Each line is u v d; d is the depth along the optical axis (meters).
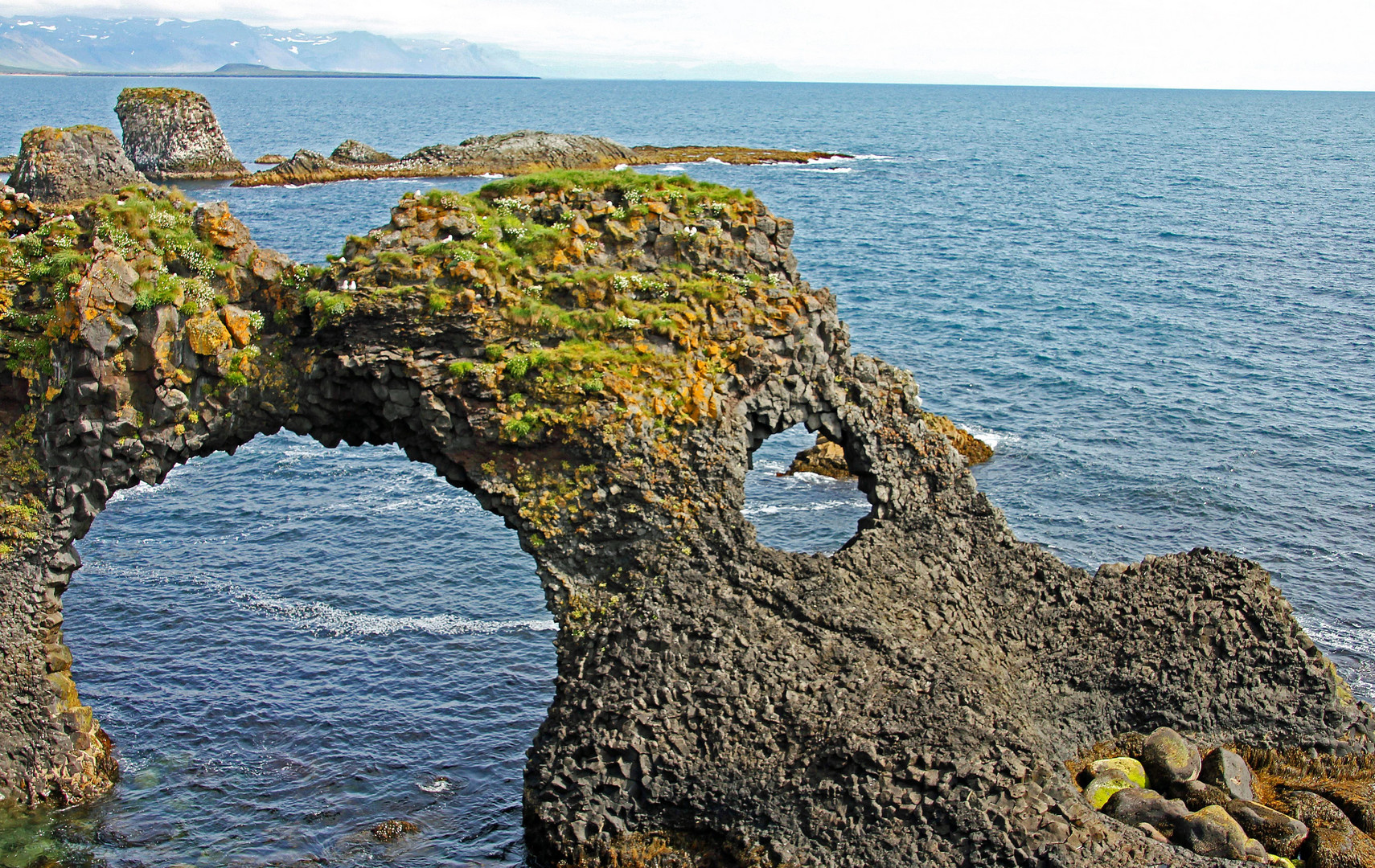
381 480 52.44
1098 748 31.08
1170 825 27.31
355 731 33.47
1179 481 53.16
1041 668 31.59
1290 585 44.00
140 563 43.59
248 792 30.52
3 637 28.84
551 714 28.77
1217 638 32.09
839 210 133.25
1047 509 50.34
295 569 43.41
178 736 32.84
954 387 66.56
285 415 30.50
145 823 29.06
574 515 28.66
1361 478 54.41
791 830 26.28
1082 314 84.25
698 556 28.86
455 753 32.69
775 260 31.92
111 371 28.16
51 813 29.28
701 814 27.14
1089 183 168.62
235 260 30.08
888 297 88.12
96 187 92.00
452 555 44.88
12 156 158.88
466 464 29.33
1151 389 66.69
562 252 30.52
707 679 27.72
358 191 138.25
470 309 29.19
